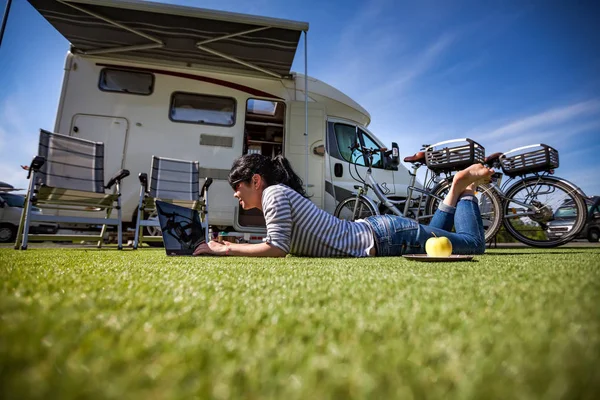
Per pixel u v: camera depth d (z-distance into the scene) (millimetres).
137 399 227
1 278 809
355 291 713
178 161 4523
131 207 4812
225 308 544
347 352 333
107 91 4953
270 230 1955
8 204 8023
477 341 357
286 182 2301
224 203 5070
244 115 5312
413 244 2125
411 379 265
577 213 4191
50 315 463
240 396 238
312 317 487
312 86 5680
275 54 4934
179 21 4324
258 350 343
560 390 234
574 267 1181
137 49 4879
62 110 4793
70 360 301
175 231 2264
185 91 5180
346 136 5840
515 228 4480
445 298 618
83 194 3475
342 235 2043
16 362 290
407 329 416
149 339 373
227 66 5301
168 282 842
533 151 4387
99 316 471
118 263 1492
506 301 569
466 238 2207
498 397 230
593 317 442
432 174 4547
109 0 4047
